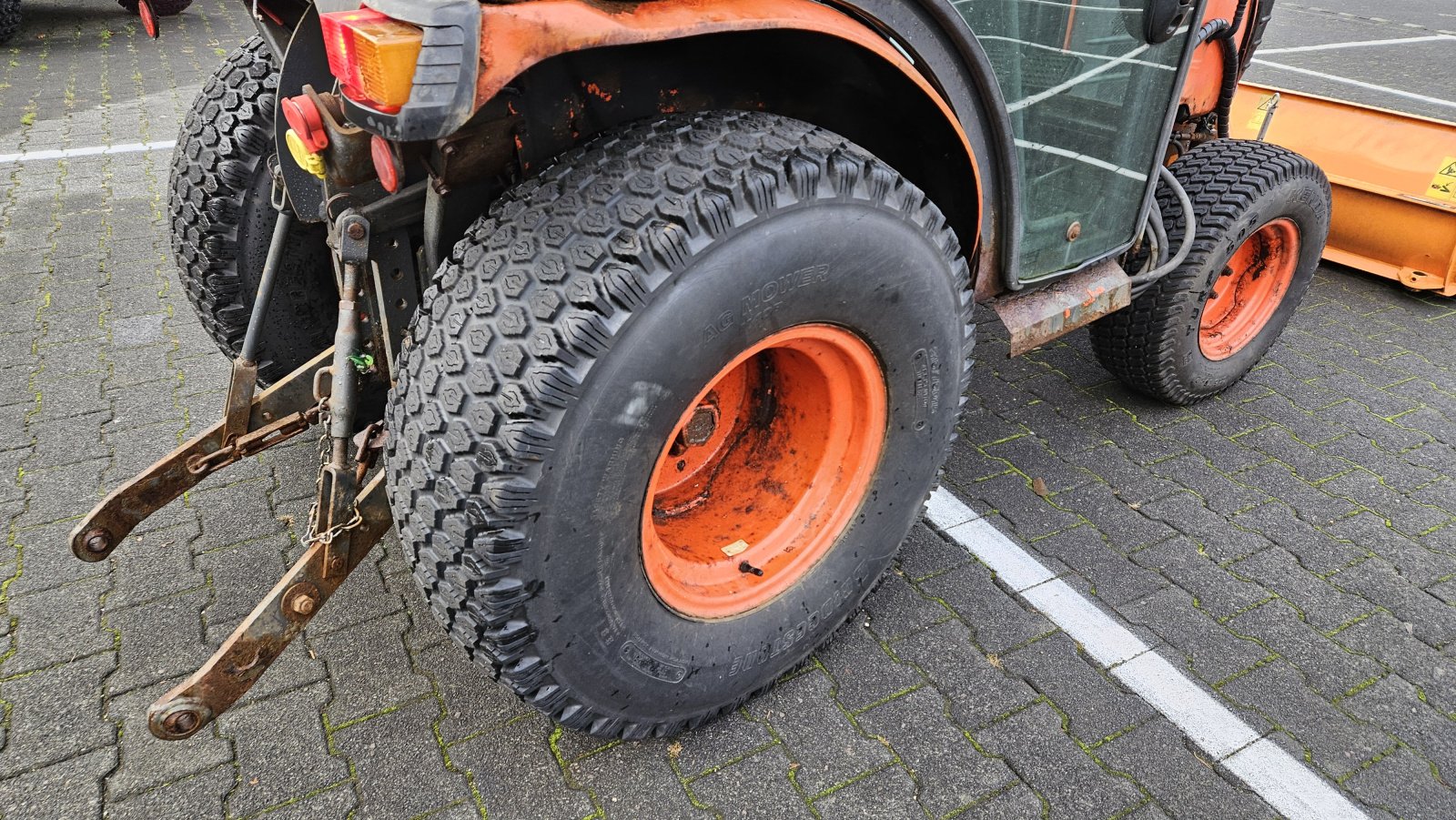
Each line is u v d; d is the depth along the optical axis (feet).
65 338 11.60
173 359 11.27
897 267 5.80
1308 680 7.39
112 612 7.70
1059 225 7.91
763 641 6.56
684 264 4.78
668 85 5.65
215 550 8.38
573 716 5.82
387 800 6.26
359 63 4.02
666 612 5.91
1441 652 7.69
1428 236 13.37
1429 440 10.55
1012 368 11.86
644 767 6.54
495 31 4.09
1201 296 9.71
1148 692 7.24
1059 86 7.14
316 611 5.82
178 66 23.44
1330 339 12.78
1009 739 6.82
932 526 9.01
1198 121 11.25
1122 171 8.27
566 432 4.75
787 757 6.63
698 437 6.40
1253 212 9.55
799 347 5.91
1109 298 8.65
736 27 4.68
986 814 6.27
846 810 6.27
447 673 7.22
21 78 21.84
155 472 7.04
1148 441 10.43
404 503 5.17
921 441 6.87
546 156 5.37
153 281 13.07
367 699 6.98
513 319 4.74
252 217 7.93
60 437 9.79
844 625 7.75
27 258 13.55
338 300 8.63
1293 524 9.15
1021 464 10.00
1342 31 31.83
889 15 5.64
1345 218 14.14
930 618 7.91
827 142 5.41
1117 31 7.35
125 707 6.87
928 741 6.79
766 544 6.75
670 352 4.92
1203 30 9.83
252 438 7.30
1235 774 6.60
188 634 7.51
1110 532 9.00
